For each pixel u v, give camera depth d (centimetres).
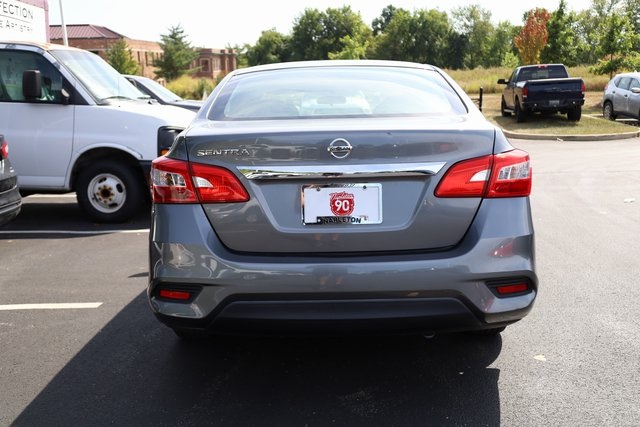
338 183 310
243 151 311
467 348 395
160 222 322
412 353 389
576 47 3716
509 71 4869
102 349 404
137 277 562
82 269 590
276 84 399
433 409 321
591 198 904
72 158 772
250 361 383
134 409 326
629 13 2995
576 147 1628
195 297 314
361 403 329
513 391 339
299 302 305
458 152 312
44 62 776
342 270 302
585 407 321
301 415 317
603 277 535
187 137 322
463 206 313
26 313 472
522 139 1869
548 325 430
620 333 415
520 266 314
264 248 313
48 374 368
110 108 769
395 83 397
